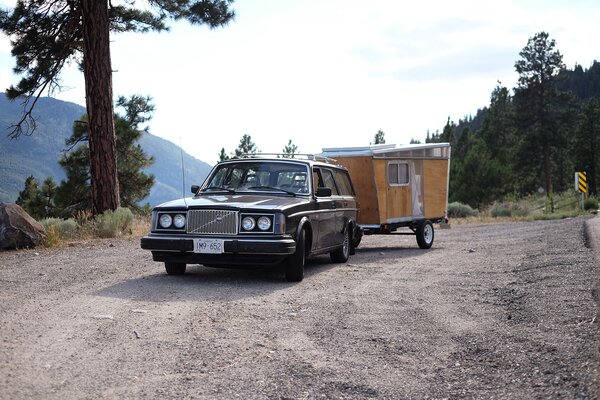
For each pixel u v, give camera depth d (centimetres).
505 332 607
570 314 635
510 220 3516
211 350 546
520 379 466
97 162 1853
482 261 1209
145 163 3116
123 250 1347
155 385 454
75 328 601
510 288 854
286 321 666
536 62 7362
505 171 5594
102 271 1005
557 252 1192
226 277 976
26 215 1418
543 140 7225
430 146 1659
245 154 1130
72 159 3028
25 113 2194
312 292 849
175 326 625
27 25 2119
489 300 787
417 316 696
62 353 518
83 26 1850
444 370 504
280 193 1029
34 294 775
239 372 490
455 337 605
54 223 1622
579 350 510
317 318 682
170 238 904
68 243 1480
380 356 542
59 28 2142
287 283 930
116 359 510
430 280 964
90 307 698
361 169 1465
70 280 900
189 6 2075
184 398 430
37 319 632
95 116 1844
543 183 8662
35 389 432
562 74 7350
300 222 950
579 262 989
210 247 891
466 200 5488
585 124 8769
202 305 735
